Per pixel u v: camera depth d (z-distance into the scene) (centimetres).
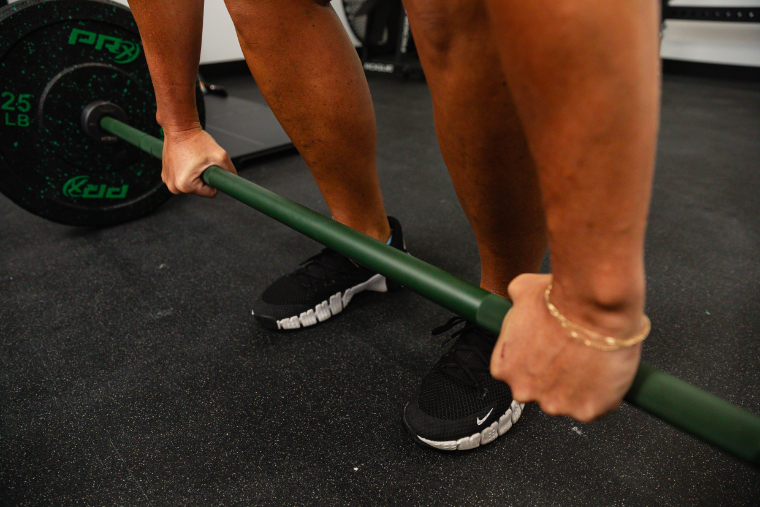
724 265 110
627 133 25
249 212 144
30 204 119
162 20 67
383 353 87
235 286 107
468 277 107
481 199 57
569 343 32
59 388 80
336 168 81
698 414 31
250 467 66
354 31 344
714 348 84
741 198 144
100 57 119
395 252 49
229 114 221
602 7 23
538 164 29
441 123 53
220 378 82
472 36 43
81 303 102
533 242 62
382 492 62
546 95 26
